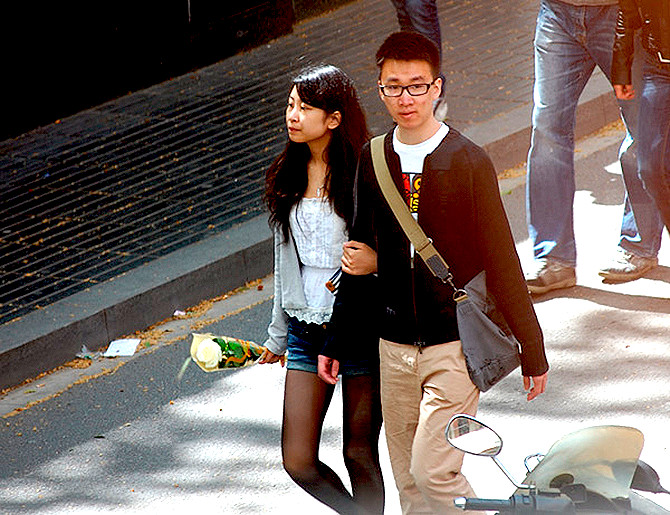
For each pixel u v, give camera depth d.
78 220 31.89
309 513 19.70
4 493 20.98
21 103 38.25
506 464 20.45
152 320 27.39
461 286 15.83
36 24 38.19
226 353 17.55
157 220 31.34
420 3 34.09
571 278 26.75
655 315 25.33
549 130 26.09
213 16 42.56
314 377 17.41
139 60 41.03
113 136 37.50
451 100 37.38
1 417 23.69
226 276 28.72
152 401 23.88
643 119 24.05
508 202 31.81
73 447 22.39
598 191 31.91
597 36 25.05
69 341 25.97
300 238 17.27
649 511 12.76
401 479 17.11
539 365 16.03
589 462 12.67
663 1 23.27
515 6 45.50
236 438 22.30
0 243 30.88
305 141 16.92
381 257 16.12
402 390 16.38
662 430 21.03
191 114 38.72
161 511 20.06
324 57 42.41
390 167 15.78
